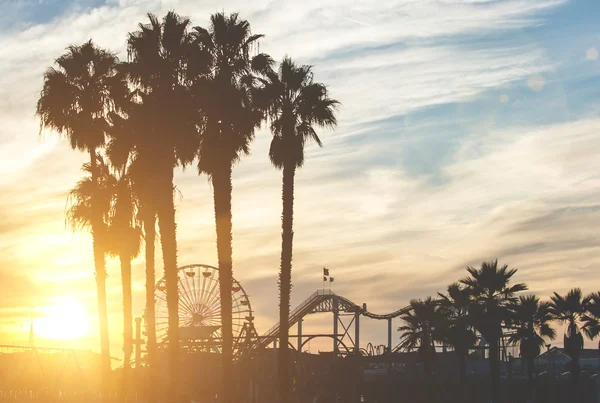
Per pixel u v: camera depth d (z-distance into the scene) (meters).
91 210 53.53
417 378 90.62
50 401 56.50
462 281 73.06
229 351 44.75
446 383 86.38
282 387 46.59
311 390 75.56
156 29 47.31
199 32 47.00
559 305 77.25
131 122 48.09
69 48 53.06
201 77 46.81
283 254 48.50
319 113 49.34
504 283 71.75
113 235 53.97
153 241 49.69
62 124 52.38
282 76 49.69
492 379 71.25
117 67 48.66
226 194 45.69
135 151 48.31
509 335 82.50
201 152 45.88
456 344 78.50
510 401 87.88
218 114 45.50
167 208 45.41
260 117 48.78
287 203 48.97
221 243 45.38
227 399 44.31
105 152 52.19
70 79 52.91
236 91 46.12
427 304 85.69
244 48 47.44
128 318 55.16
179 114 45.66
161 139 45.50
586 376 85.69
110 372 52.94
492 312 71.19
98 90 53.03
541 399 85.44
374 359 114.19
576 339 77.25
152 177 45.66
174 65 46.94
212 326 102.62
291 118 49.19
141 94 47.38
